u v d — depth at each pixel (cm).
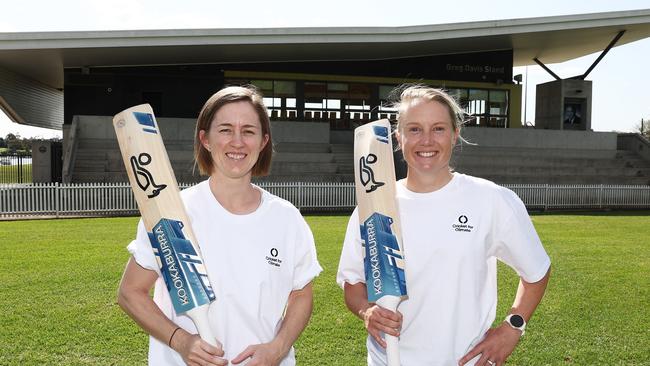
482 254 238
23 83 2484
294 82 2391
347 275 261
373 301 239
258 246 220
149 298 218
